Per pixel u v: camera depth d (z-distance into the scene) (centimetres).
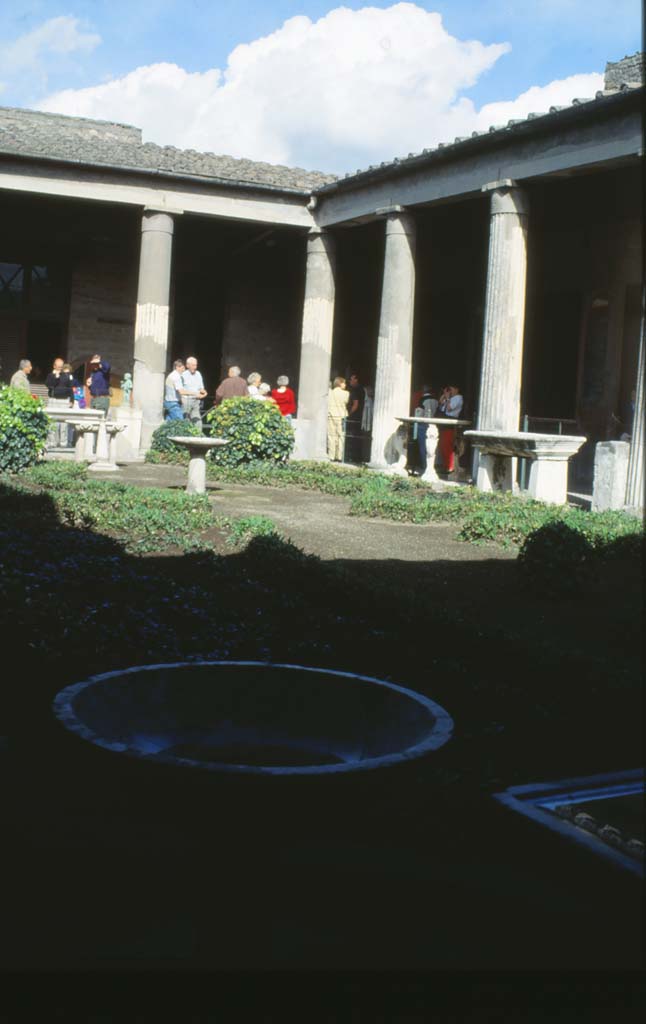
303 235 2531
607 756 442
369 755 354
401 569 941
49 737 438
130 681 358
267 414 1875
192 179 2114
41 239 2547
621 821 358
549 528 860
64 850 297
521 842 336
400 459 1978
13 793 353
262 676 373
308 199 2209
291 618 705
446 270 2283
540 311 2006
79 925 262
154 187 2114
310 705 370
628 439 1694
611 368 1834
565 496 1524
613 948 265
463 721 489
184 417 2109
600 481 1370
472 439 1627
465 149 1728
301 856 278
